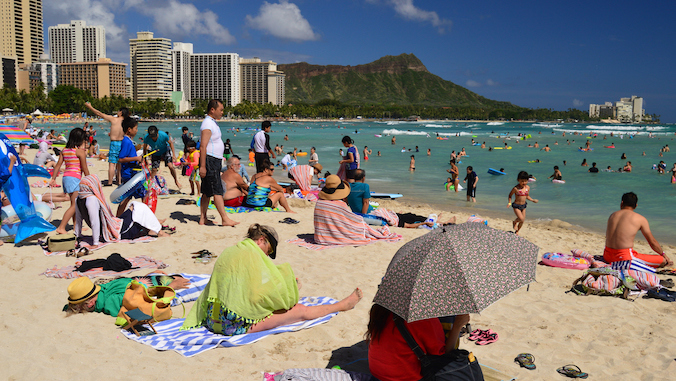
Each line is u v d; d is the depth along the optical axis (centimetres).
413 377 341
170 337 455
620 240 682
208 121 927
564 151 4581
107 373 388
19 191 793
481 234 326
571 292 632
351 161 1405
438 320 340
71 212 821
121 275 623
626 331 500
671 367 417
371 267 714
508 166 3048
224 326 458
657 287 628
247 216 1083
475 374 333
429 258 308
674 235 1208
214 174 938
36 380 375
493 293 295
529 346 464
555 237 1050
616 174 2642
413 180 2289
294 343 454
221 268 464
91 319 500
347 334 474
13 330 465
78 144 825
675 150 4831
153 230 834
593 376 404
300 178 1495
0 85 19412
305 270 696
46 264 678
